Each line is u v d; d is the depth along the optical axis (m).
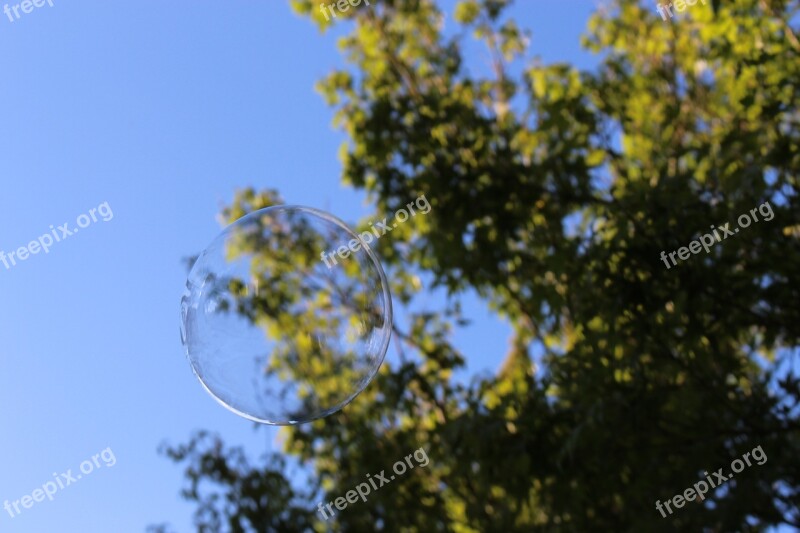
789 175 4.79
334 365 3.17
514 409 4.99
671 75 6.78
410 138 6.21
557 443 4.76
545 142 6.10
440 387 6.27
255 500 6.37
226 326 3.11
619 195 5.43
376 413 6.28
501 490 5.38
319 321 3.18
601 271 4.79
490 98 7.00
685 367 4.61
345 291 3.23
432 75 6.93
